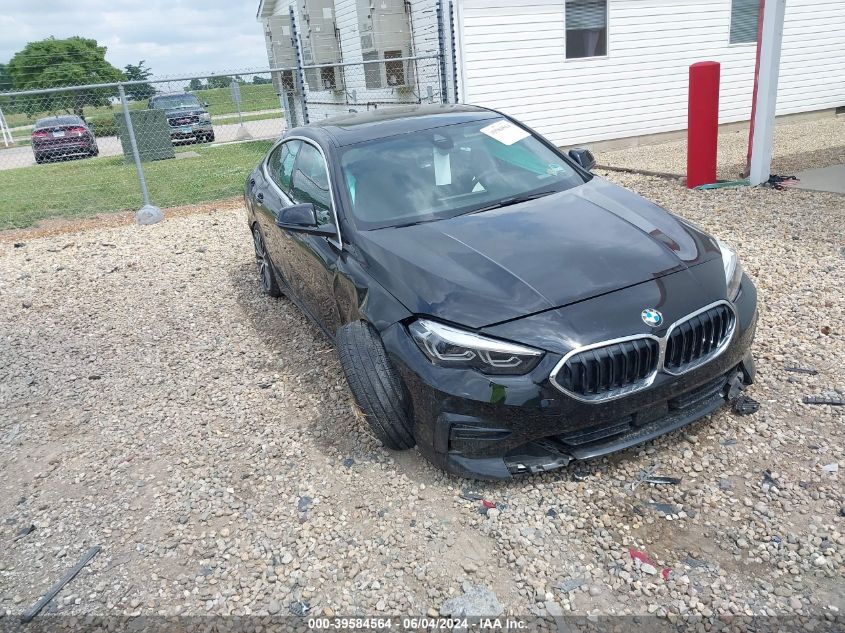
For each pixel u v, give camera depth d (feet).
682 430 11.40
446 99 40.98
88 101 53.36
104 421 14.44
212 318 19.88
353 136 14.83
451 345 9.71
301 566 9.49
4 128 89.51
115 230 32.94
